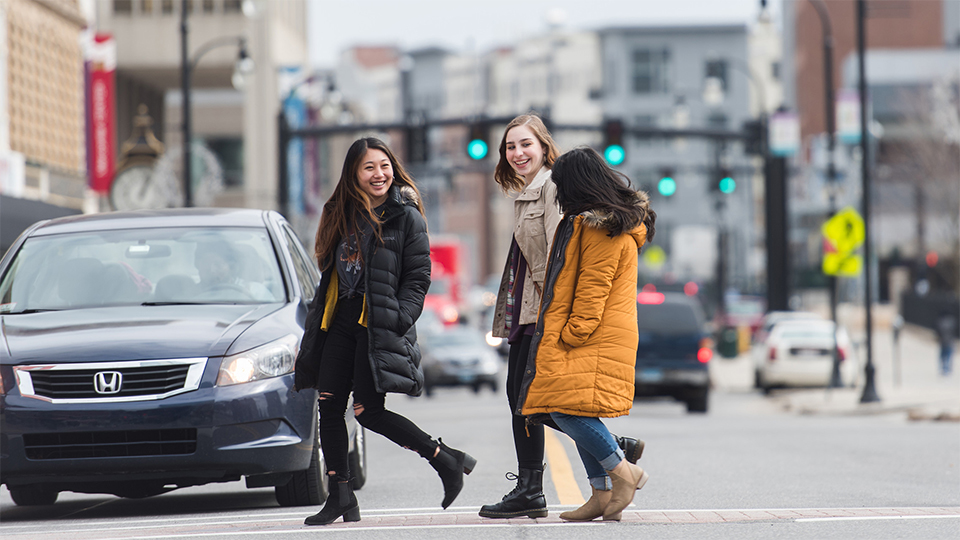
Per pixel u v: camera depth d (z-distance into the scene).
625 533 18.70
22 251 25.28
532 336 19.28
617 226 18.58
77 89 104.19
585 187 18.66
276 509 23.45
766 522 19.92
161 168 75.94
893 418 58.81
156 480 21.88
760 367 84.44
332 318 19.44
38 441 21.56
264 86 146.75
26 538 19.38
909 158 172.12
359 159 19.17
